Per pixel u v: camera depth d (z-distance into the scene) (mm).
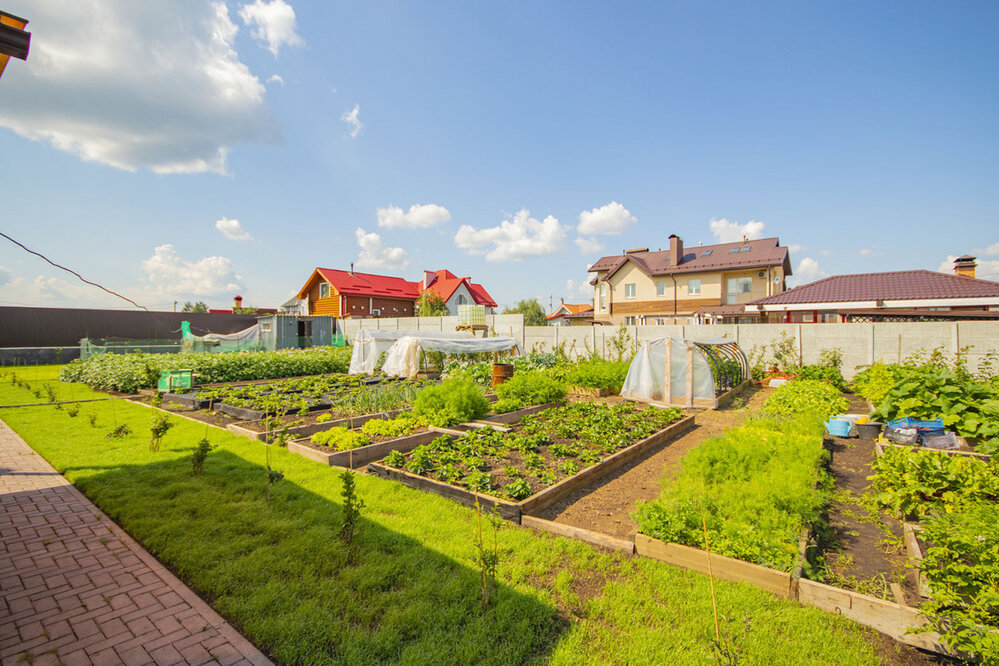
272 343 22953
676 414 8570
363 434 6688
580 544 3652
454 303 38750
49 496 4621
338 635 2529
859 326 12852
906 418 6844
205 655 2391
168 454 6109
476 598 2863
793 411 8125
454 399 7844
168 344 22188
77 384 13992
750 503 3883
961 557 2770
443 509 4336
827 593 2869
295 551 3432
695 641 2504
